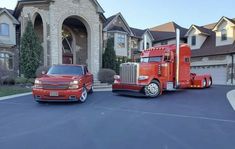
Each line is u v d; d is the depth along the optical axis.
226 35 29.81
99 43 24.61
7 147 5.28
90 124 7.30
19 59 24.86
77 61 27.70
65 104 11.02
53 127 6.94
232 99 12.68
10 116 8.37
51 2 21.39
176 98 13.21
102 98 13.09
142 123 7.45
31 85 19.38
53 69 12.62
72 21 25.62
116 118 8.12
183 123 7.46
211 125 7.22
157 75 14.03
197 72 32.41
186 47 16.14
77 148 5.23
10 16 26.00
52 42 21.41
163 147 5.31
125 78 14.12
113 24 31.81
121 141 5.70
